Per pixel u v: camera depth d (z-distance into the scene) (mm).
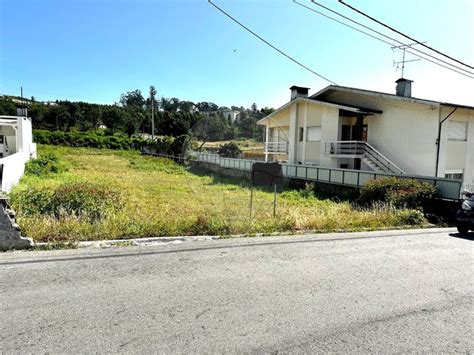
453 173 15734
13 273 3848
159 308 3086
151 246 5293
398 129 16312
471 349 2564
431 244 6320
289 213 8445
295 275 4141
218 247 5402
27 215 6531
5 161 10953
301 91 20359
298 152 19969
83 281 3688
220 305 3193
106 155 35719
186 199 11062
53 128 50094
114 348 2406
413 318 3061
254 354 2393
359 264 4727
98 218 6828
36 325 2701
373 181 12250
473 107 14602
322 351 2461
